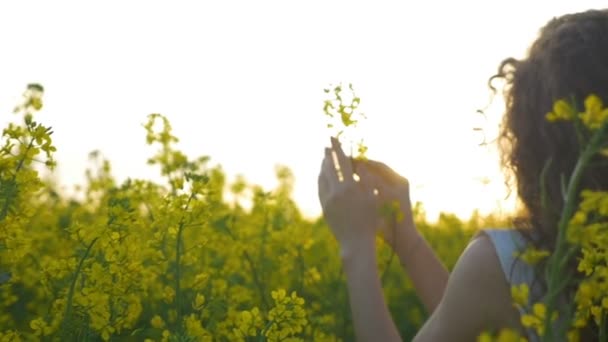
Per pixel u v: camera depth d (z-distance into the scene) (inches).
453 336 97.7
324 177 115.0
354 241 111.1
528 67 101.3
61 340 132.1
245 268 205.3
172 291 152.8
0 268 143.4
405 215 125.4
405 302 259.8
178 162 210.4
